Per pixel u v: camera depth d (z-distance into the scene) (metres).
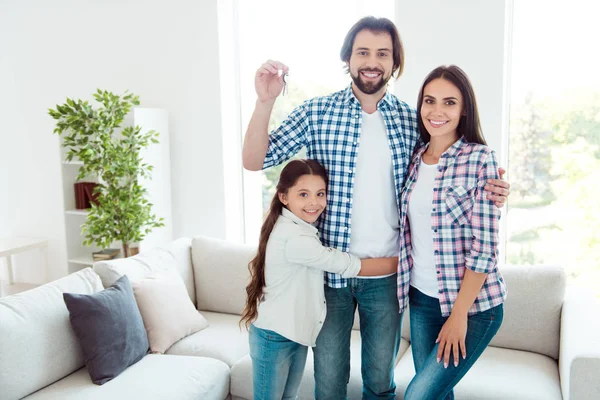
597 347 1.97
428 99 1.77
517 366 2.40
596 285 3.23
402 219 1.87
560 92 3.17
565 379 2.08
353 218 1.91
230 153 4.06
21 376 2.12
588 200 3.19
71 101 3.41
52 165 4.68
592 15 3.05
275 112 3.98
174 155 4.16
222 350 2.65
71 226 4.28
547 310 2.54
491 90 3.13
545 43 3.15
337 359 1.99
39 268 4.90
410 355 2.60
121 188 3.59
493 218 1.67
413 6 3.23
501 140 3.16
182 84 4.05
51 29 4.50
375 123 1.90
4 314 2.15
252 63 4.07
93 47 4.36
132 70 4.22
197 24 3.92
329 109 1.91
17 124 4.79
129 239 3.62
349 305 1.97
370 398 2.06
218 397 2.43
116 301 2.45
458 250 1.75
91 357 2.29
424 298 1.88
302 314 1.94
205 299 3.22
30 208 4.87
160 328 2.66
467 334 1.77
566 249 3.28
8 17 4.66
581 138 3.16
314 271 1.93
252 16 3.99
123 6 4.18
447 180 1.75
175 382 2.29
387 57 1.80
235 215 4.15
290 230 1.89
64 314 2.35
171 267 3.08
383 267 1.88
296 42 3.88
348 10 3.69
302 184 1.86
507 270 2.66
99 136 3.49
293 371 2.10
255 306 2.00
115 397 2.14
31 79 4.67
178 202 4.19
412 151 1.94
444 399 1.93
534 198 3.31
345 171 1.88
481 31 3.10
